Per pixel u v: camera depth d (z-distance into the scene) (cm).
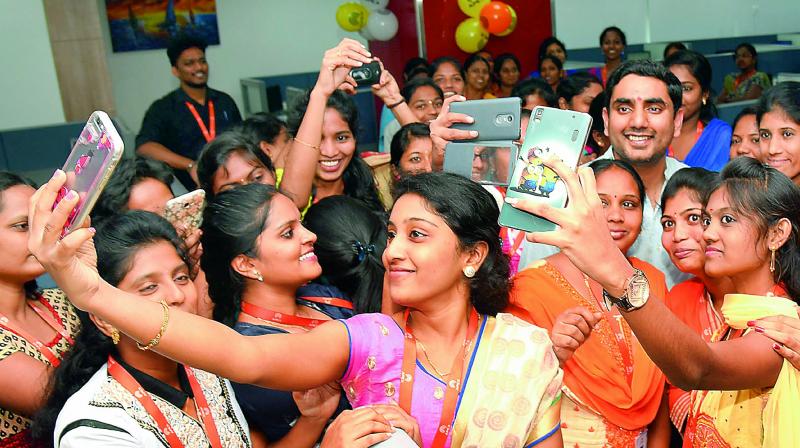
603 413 174
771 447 131
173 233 137
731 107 492
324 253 183
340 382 130
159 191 218
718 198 156
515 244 227
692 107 312
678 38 1094
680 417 176
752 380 126
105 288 99
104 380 125
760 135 245
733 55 783
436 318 124
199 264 174
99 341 129
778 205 149
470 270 124
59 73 703
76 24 700
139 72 907
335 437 106
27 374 154
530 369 118
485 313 130
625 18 1081
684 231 187
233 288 162
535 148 117
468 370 120
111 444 117
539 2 655
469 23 611
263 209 158
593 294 183
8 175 168
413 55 655
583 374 176
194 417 132
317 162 245
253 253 157
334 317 173
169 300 131
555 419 122
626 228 197
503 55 587
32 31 518
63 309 181
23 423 154
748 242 151
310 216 190
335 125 253
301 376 113
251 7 940
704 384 119
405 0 654
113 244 129
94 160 93
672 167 249
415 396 118
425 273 119
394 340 121
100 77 715
